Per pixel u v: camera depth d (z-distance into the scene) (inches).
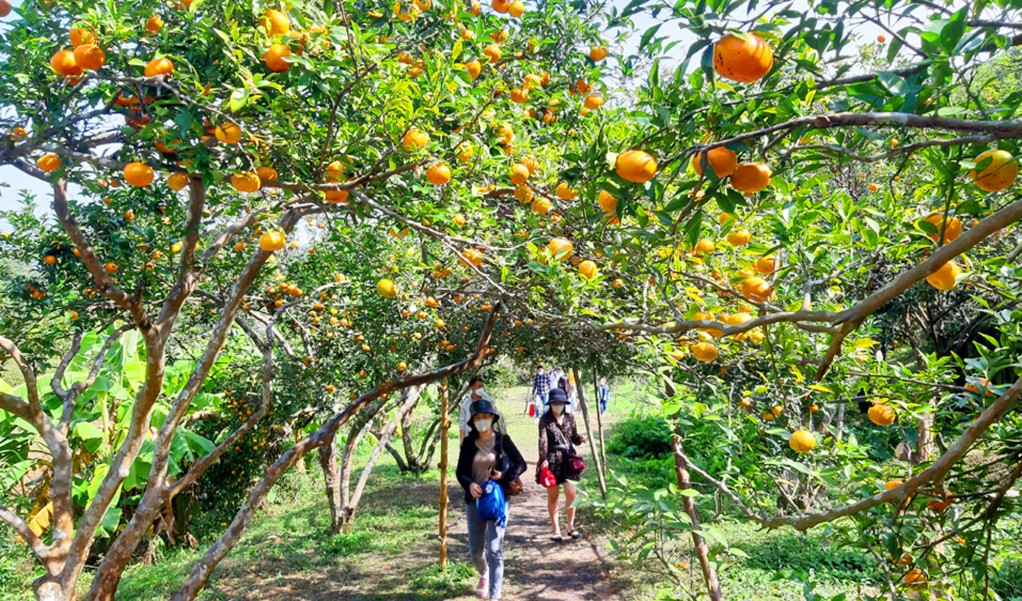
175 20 80.1
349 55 73.9
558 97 113.9
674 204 49.1
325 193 84.9
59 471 146.7
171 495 152.8
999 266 73.4
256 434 293.9
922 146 40.9
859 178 128.6
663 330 64.0
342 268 201.6
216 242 148.1
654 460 382.0
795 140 45.9
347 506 278.2
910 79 40.1
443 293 149.0
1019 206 38.3
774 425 118.3
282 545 268.2
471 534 197.2
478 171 91.3
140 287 133.9
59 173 80.0
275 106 72.8
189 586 137.3
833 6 41.2
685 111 49.7
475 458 192.9
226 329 153.0
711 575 112.3
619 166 47.5
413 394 283.4
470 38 103.7
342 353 198.7
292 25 74.2
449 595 207.0
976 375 78.0
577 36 127.6
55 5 78.7
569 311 84.7
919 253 80.7
